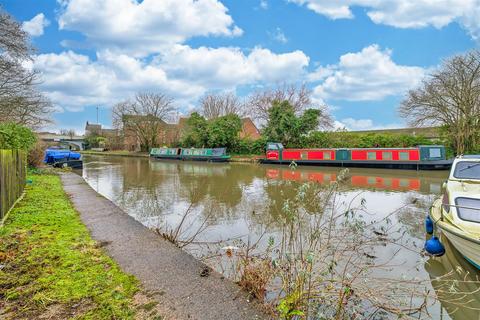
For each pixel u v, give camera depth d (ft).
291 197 32.81
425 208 27.99
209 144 113.39
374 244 16.98
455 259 15.34
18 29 47.03
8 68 47.09
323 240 13.53
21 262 11.75
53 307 8.71
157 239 15.44
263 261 11.57
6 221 17.58
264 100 121.49
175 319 8.46
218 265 14.17
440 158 63.52
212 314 8.78
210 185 44.39
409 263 14.98
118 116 146.82
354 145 88.07
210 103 151.84
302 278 9.39
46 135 197.47
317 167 75.92
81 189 32.55
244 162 95.66
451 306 11.43
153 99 146.72
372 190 39.75
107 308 8.74
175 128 150.10
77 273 11.00
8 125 33.83
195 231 20.72
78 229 16.72
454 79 62.28
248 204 30.07
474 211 15.20
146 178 53.36
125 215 20.54
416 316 10.80
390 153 65.46
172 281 10.76
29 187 31.50
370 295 9.96
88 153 169.07
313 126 98.43
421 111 68.13
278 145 91.35
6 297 9.14
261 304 9.46
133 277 10.96
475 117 61.67
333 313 9.38
